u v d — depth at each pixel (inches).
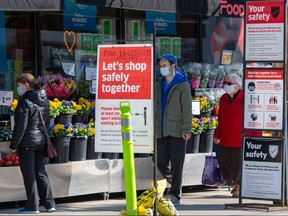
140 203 466.6
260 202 591.8
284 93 541.6
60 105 590.2
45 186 542.9
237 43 755.4
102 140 469.1
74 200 609.0
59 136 571.2
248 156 555.2
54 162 573.6
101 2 578.9
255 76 550.3
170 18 711.1
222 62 743.7
